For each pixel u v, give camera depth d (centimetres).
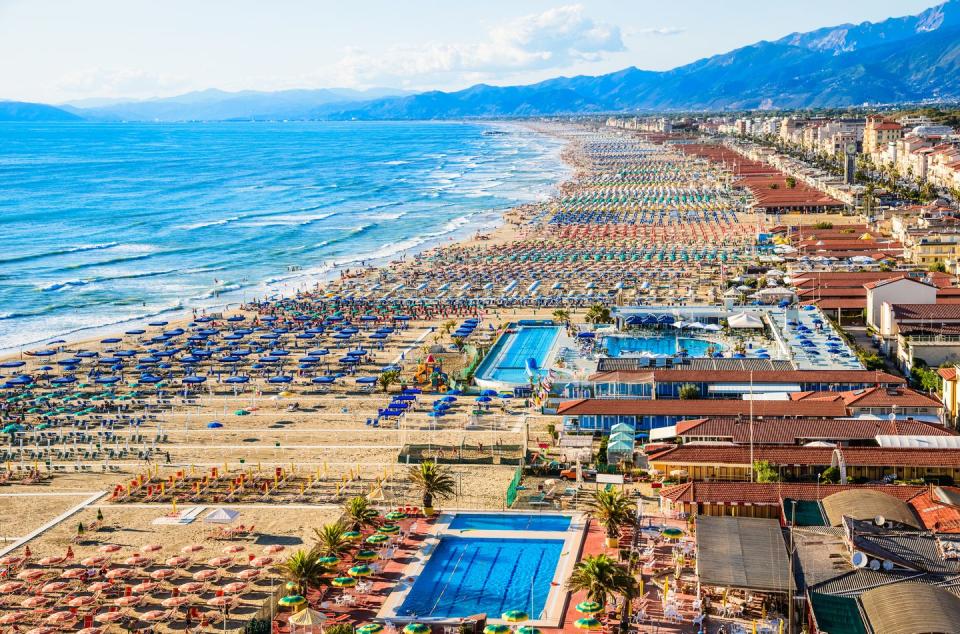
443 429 14238
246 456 13262
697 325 19188
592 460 12512
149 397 16600
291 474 12431
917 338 16300
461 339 19575
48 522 10994
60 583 9225
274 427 14638
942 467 10956
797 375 14775
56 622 8569
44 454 13612
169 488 12012
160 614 8581
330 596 8906
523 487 11744
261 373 18062
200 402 16225
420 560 9650
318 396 16412
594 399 14262
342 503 11400
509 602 8769
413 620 8381
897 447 11450
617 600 8588
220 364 18712
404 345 19962
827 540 8719
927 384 14488
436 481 10850
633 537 9831
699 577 8075
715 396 14712
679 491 10281
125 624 8581
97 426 14950
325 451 13400
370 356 19000
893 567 8075
